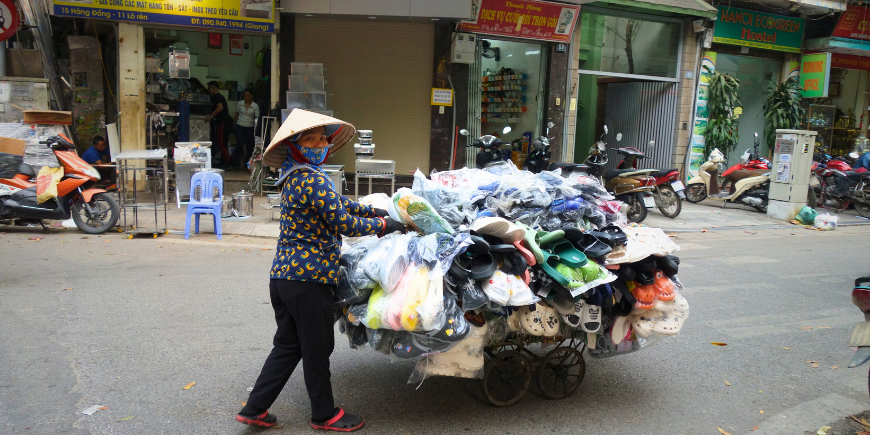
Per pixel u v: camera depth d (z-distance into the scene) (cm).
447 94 1170
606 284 346
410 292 300
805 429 358
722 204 1328
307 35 1116
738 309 587
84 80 1127
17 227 820
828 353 480
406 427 337
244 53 1282
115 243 743
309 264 302
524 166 1110
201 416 338
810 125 1692
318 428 329
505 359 367
